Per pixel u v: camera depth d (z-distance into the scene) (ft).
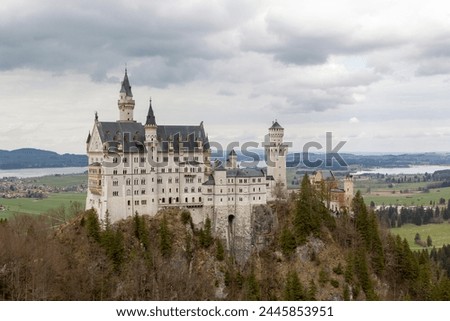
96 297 553.64
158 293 608.60
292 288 638.53
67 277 558.56
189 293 635.66
